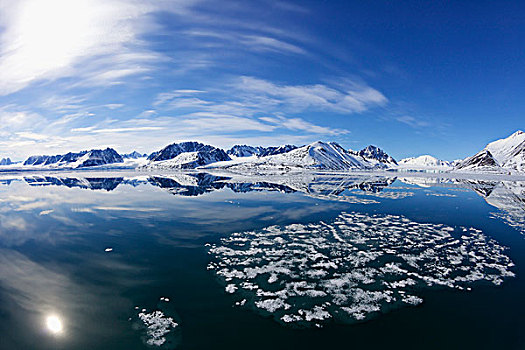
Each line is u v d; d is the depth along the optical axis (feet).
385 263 53.26
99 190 174.81
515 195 155.12
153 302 39.04
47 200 128.57
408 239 67.97
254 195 145.59
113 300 39.50
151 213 96.43
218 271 48.98
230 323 34.55
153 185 213.05
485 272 49.75
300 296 40.96
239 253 57.62
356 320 35.53
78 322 34.42
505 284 45.34
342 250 59.93
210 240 66.03
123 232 72.84
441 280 46.60
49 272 48.44
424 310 37.91
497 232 74.84
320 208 106.93
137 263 52.39
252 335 32.40
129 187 196.24
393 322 35.14
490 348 30.68
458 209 107.55
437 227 79.51
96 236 69.31
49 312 36.47
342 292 42.29
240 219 87.40
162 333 32.55
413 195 150.71
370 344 31.09
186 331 32.99
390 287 44.04
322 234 71.56
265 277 46.88
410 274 48.65
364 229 76.74
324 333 32.94
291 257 55.67
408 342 31.55
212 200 126.62
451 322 35.27
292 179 290.15
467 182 265.34
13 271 48.91
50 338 31.42
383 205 115.44
